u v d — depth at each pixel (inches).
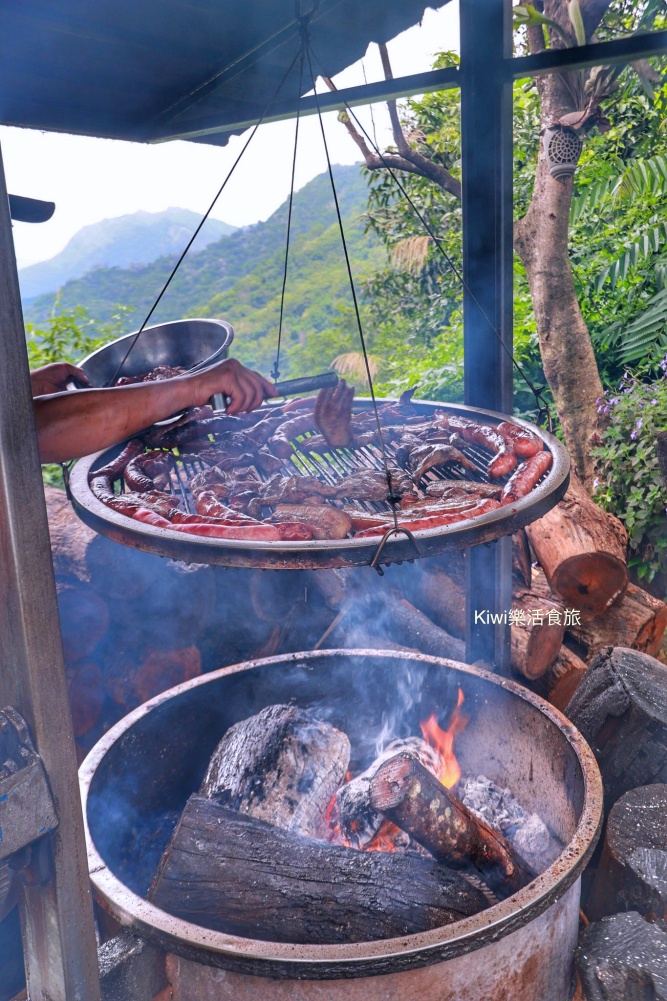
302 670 108.3
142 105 113.5
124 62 97.2
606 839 92.7
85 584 116.9
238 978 66.4
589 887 98.9
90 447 80.4
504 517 65.9
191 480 88.2
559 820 90.4
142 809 94.7
